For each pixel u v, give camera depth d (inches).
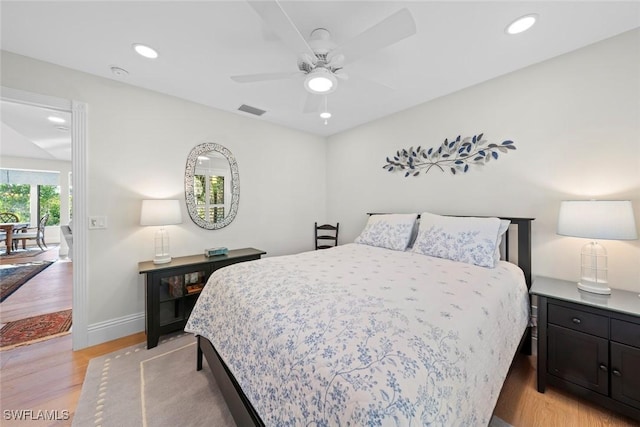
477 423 39.6
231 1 55.5
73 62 79.1
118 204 92.0
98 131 87.7
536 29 64.7
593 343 58.1
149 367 75.3
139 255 96.8
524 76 83.4
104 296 89.8
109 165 90.0
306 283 58.4
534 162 82.4
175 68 82.5
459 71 84.8
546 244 80.4
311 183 154.2
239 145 123.9
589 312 58.4
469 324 42.8
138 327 96.5
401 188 121.0
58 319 105.0
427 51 73.5
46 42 69.5
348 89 96.9
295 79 89.0
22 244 262.2
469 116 96.7
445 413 31.0
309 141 152.9
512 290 65.1
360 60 77.8
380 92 99.8
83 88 84.7
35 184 286.0
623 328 54.2
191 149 108.5
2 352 82.4
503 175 89.0
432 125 108.0
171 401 61.9
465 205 99.0
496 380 48.7
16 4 55.6
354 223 145.0
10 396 63.3
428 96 103.9
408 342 34.6
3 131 162.1
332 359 32.6
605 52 69.6
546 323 64.7
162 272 88.9
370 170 135.1
